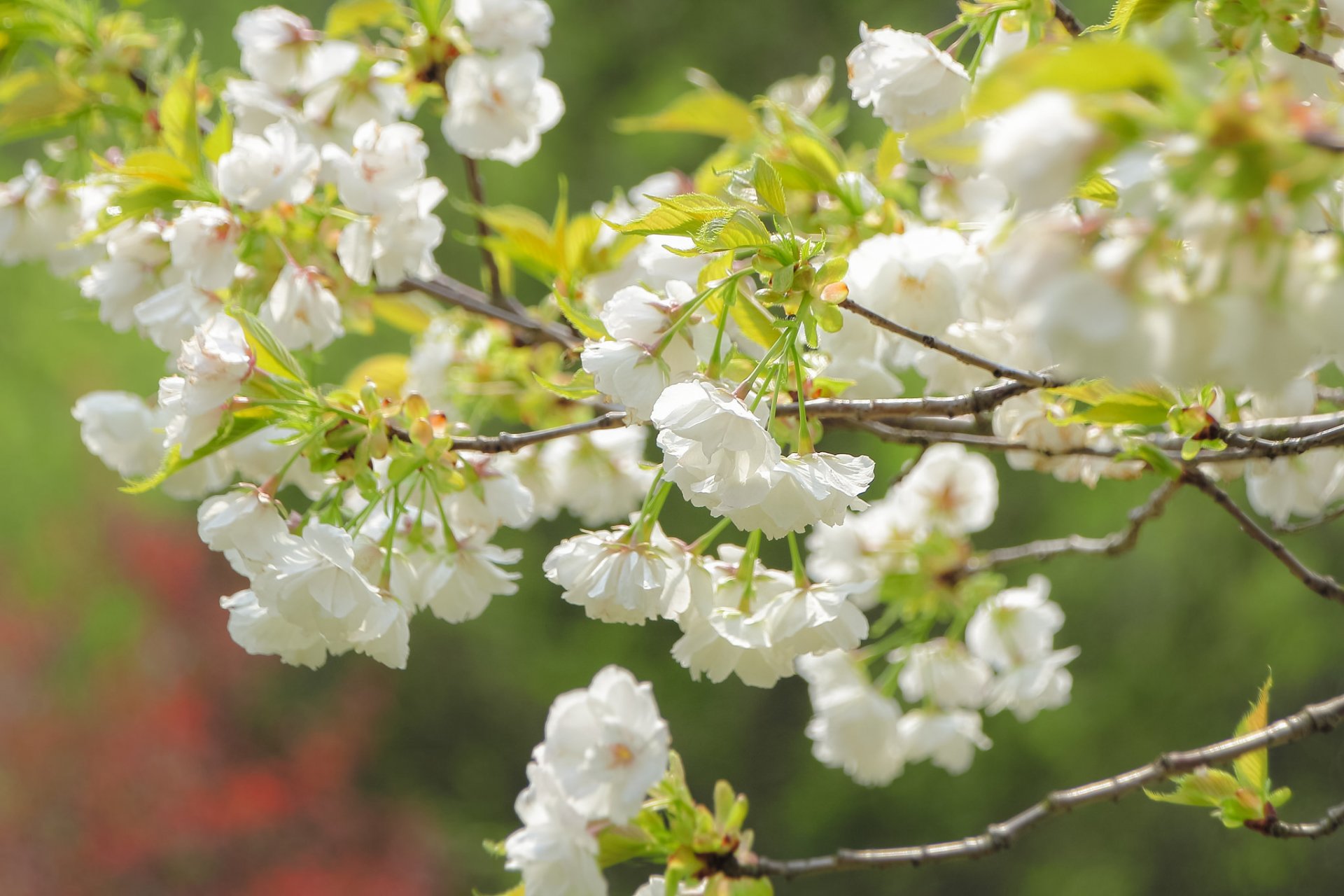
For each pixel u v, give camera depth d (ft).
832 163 6.72
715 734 19.81
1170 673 17.44
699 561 6.45
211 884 17.63
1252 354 5.62
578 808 6.57
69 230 7.07
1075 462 6.82
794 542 6.44
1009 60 5.14
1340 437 6.43
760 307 6.40
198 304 6.68
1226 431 6.44
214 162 6.73
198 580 19.33
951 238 6.61
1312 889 16.69
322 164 6.77
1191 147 5.30
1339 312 5.63
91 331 20.79
